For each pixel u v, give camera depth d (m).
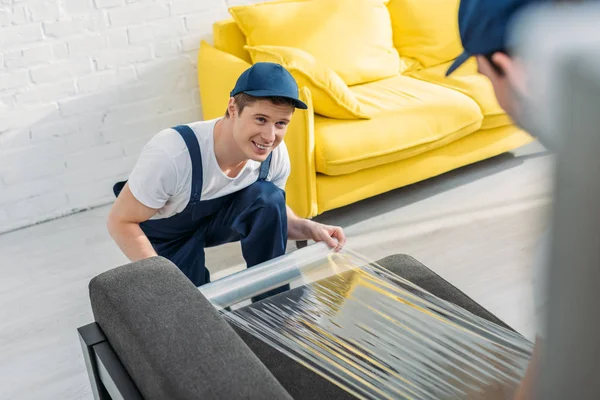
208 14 3.18
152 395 0.90
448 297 1.32
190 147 1.75
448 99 2.92
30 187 2.98
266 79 1.65
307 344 1.17
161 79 3.14
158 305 1.00
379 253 2.59
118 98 3.06
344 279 1.36
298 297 1.30
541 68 0.25
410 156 2.81
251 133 1.70
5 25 2.75
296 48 2.89
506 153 3.32
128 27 3.00
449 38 3.30
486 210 2.82
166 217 1.92
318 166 2.63
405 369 1.07
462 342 1.13
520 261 2.42
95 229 2.95
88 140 3.05
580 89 0.23
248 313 1.27
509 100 0.28
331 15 3.12
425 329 1.18
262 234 1.96
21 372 2.10
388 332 1.17
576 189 0.24
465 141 3.00
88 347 1.09
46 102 2.91
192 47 3.18
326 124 2.70
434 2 3.34
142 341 0.93
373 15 3.21
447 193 3.01
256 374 0.84
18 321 2.36
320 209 2.72
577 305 0.25
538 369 0.31
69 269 2.66
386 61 3.20
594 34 0.24
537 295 0.32
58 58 2.89
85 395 1.99
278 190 1.96
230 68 2.84
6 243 2.88
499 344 1.12
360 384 1.05
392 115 2.78
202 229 2.00
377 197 3.02
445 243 2.62
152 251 1.78
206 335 0.92
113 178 3.15
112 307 1.03
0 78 2.80
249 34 3.04
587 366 0.26
